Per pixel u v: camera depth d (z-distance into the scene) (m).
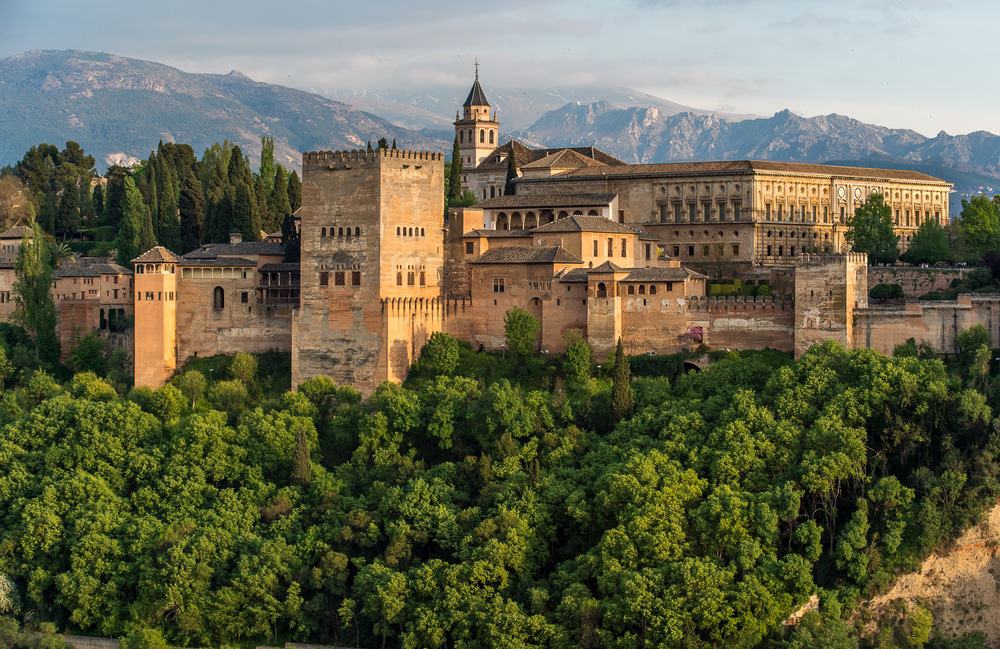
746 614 197.88
